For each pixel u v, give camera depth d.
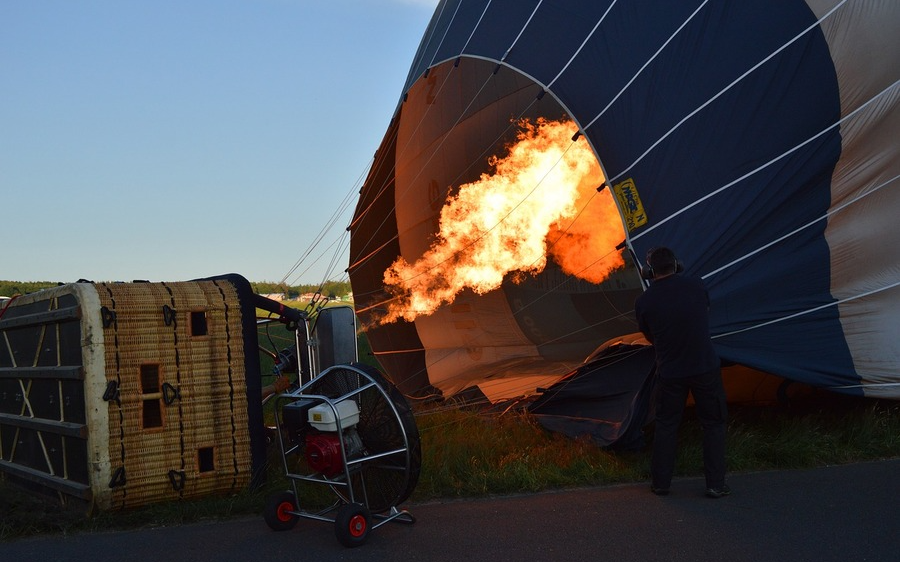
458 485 5.41
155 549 4.31
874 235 6.38
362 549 4.23
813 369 6.19
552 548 4.14
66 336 5.14
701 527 4.44
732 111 6.32
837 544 4.09
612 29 7.01
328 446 4.43
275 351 6.75
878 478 5.49
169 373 5.13
